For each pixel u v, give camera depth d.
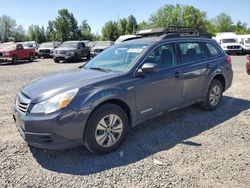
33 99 4.08
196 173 3.81
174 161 4.15
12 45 23.22
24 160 4.26
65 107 3.95
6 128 5.60
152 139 4.97
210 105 6.45
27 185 3.61
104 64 5.31
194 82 5.84
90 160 4.23
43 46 29.38
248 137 5.00
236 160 4.15
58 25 64.88
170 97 5.34
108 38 73.00
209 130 5.36
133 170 3.92
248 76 11.80
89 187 3.54
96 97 4.17
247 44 29.02
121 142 4.59
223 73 6.59
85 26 76.56
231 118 6.04
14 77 13.17
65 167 4.04
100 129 4.29
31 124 3.99
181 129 5.43
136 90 4.70
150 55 5.08
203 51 6.29
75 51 23.39
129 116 4.74
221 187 3.49
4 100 8.03
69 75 4.82
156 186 3.53
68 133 3.99
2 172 3.91
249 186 3.51
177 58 5.57
